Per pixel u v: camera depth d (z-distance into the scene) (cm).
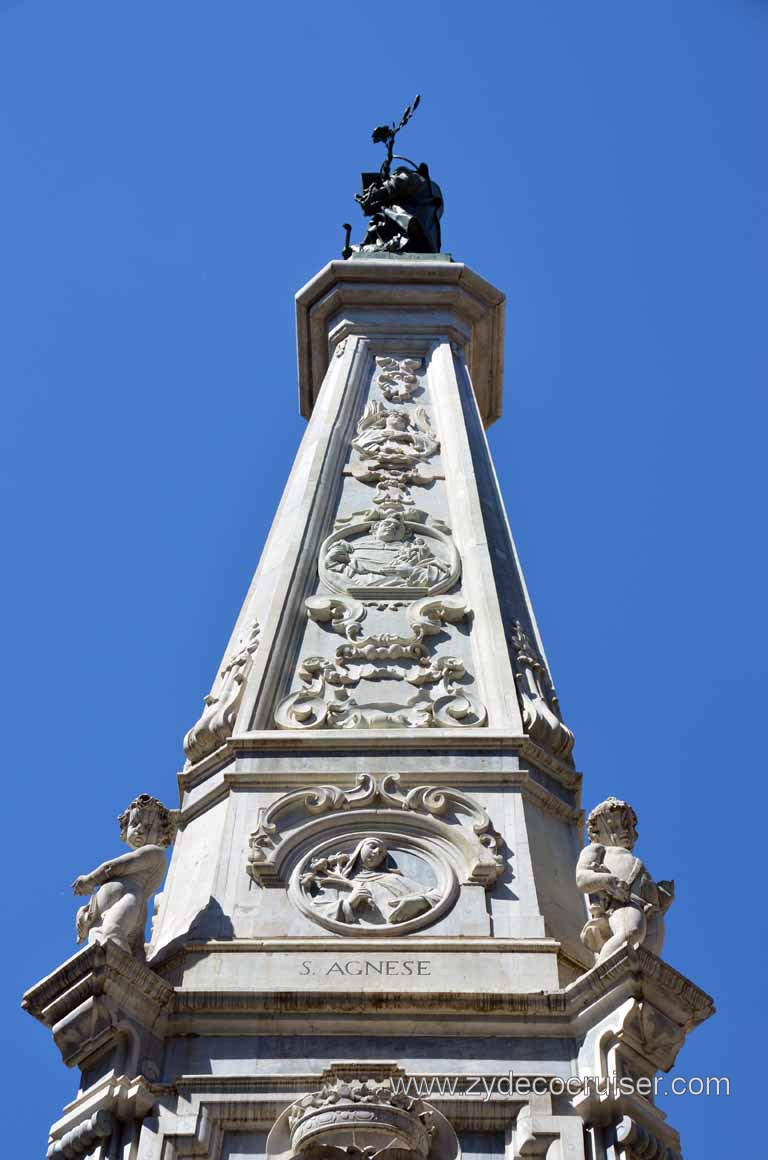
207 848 2489
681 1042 2139
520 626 2866
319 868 2395
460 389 3519
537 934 2302
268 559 3044
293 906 2344
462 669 2733
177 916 2409
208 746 2659
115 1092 2084
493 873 2378
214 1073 2125
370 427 3353
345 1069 2080
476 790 2512
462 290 3812
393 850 2425
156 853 2327
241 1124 2081
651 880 2266
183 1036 2167
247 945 2275
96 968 2145
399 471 3212
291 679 2722
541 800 2534
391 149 4281
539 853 2442
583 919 2405
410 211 4122
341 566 2945
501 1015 2169
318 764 2547
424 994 2180
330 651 2773
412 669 2741
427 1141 2042
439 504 3138
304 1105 2048
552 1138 2047
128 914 2238
